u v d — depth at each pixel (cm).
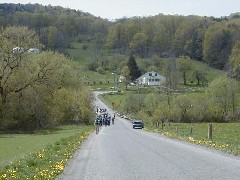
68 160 1781
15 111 5803
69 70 7969
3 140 3662
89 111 7638
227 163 1541
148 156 1894
